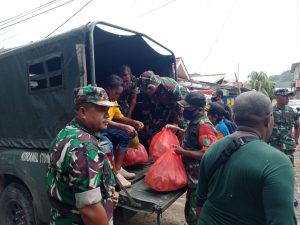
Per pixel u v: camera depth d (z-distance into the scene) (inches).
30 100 134.0
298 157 384.8
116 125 125.7
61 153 73.3
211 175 70.6
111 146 113.7
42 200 128.3
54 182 77.0
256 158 62.6
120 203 113.0
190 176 124.2
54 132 125.0
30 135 135.5
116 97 136.5
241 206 63.6
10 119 144.9
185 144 131.1
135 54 182.4
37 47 128.7
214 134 122.5
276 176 58.1
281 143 211.9
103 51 175.2
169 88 154.6
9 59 142.1
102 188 75.9
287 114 213.5
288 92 211.3
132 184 128.2
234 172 64.6
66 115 120.2
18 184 144.1
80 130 77.4
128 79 157.8
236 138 68.7
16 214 146.8
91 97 78.7
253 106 68.9
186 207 140.6
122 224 174.2
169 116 164.9
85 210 70.6
